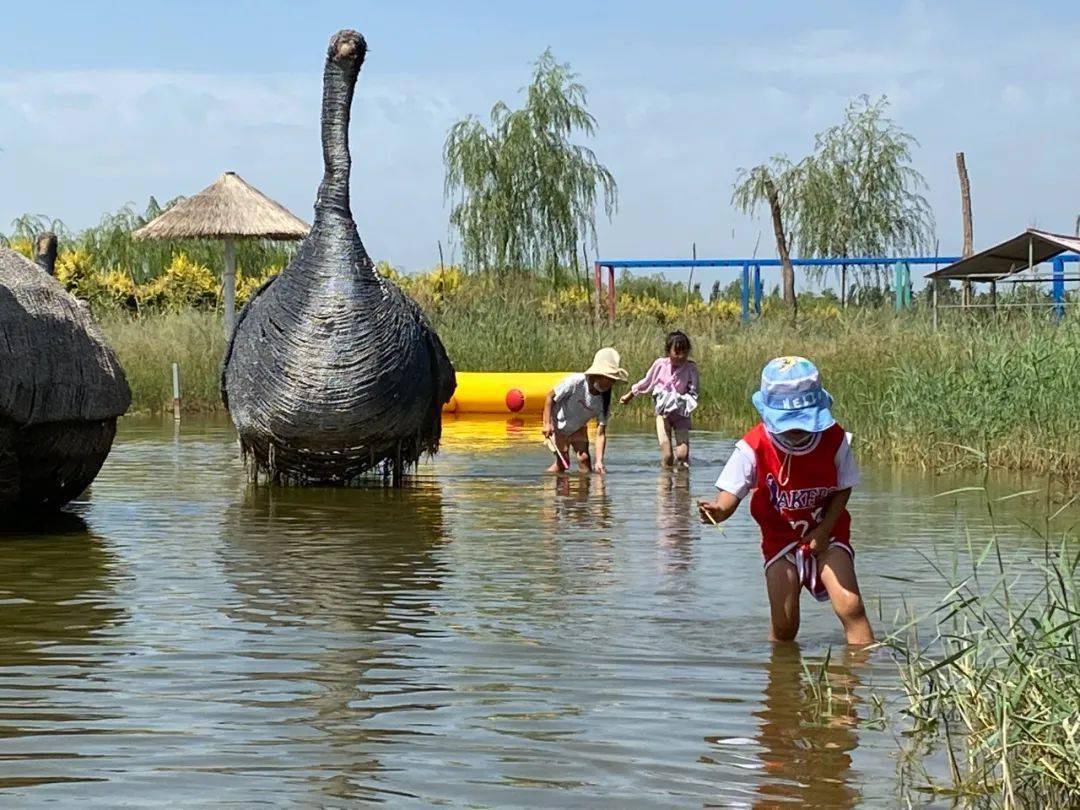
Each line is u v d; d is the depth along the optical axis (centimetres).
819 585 750
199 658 711
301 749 564
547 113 4347
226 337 2672
